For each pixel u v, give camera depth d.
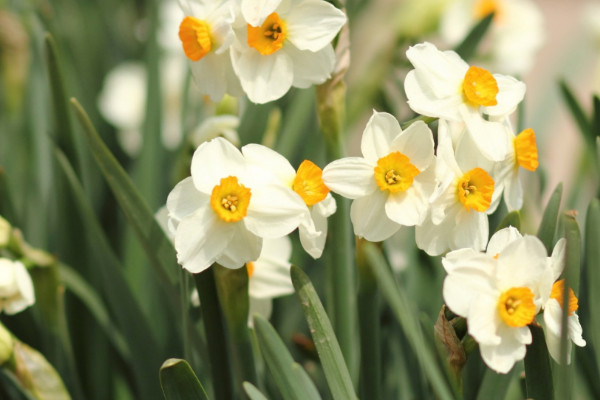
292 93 0.80
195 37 0.56
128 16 1.16
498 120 0.56
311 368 0.69
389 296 0.53
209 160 0.54
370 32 1.00
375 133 0.55
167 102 1.06
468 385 0.59
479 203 0.54
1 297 0.61
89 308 0.70
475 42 0.70
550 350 0.54
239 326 0.56
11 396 0.65
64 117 0.65
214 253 0.54
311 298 0.54
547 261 0.54
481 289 0.53
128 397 0.71
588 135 0.68
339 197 0.59
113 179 0.59
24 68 0.89
